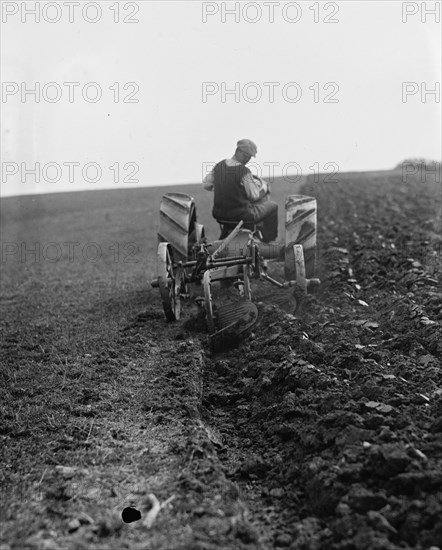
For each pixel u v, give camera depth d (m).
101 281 11.42
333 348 5.53
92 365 6.06
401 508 3.33
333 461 3.80
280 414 4.61
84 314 8.54
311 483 3.69
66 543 3.35
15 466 4.21
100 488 3.88
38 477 4.05
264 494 3.86
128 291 9.96
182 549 3.24
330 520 3.46
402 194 19.92
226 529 3.38
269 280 7.16
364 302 7.07
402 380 4.71
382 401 4.41
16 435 4.64
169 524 3.46
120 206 26.25
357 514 3.34
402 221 13.48
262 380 5.14
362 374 4.85
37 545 3.34
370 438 3.85
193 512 3.52
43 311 9.08
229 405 5.22
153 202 26.72
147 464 4.12
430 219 13.09
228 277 7.02
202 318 7.05
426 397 4.45
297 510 3.67
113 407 5.05
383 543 3.09
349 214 15.20
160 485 3.85
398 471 3.54
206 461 4.03
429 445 3.78
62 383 5.55
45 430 4.69
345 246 10.68
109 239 18.12
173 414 4.85
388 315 6.37
